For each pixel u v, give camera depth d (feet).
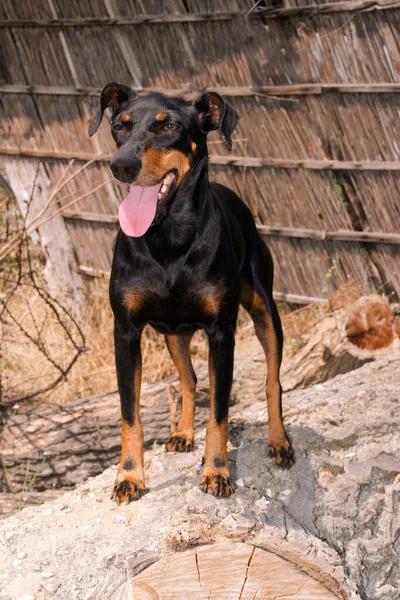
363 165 19.71
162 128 11.44
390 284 21.07
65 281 25.48
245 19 19.44
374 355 18.31
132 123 11.51
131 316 12.00
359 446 13.05
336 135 19.85
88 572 10.10
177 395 17.83
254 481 12.20
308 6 18.53
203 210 11.81
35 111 24.03
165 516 11.16
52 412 17.52
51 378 20.59
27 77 23.66
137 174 10.96
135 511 11.43
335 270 21.50
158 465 12.84
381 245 20.67
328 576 9.62
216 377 12.07
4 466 17.07
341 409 14.02
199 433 14.23
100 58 22.11
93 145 23.59
